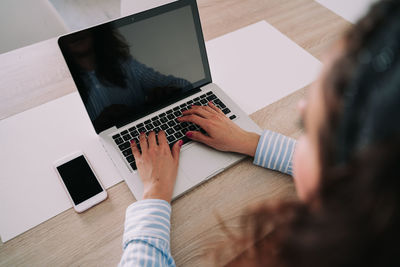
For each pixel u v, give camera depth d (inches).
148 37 25.3
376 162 6.7
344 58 7.6
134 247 19.7
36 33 39.6
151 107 27.7
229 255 20.1
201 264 20.4
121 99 26.2
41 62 32.6
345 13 37.2
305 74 31.4
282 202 9.6
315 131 8.5
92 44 23.8
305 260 7.9
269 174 24.5
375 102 6.9
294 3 38.5
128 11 40.1
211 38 35.0
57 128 27.4
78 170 24.5
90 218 22.7
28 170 24.8
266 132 25.1
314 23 36.3
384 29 7.0
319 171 8.6
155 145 25.0
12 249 21.3
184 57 27.4
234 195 23.4
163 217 21.2
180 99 28.5
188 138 25.9
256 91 30.1
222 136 24.8
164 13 25.3
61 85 30.8
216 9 38.0
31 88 30.4
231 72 31.7
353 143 7.6
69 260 20.9
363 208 6.9
